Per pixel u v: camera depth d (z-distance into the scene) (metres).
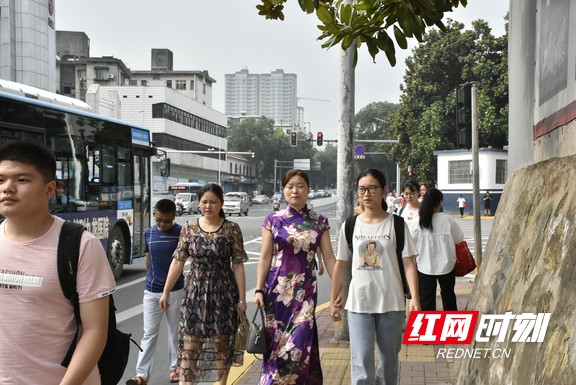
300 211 5.01
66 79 74.75
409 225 7.54
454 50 40.06
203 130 83.00
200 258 5.37
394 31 4.52
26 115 10.01
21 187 2.55
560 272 3.68
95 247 2.65
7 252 2.57
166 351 7.57
